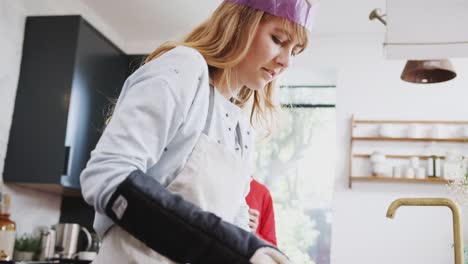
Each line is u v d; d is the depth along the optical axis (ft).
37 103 12.40
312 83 16.84
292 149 16.92
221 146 3.34
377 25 14.55
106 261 2.94
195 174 3.20
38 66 12.60
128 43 16.26
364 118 14.71
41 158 12.10
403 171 14.16
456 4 5.70
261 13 3.54
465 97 14.33
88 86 13.09
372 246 13.96
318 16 14.20
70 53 12.55
